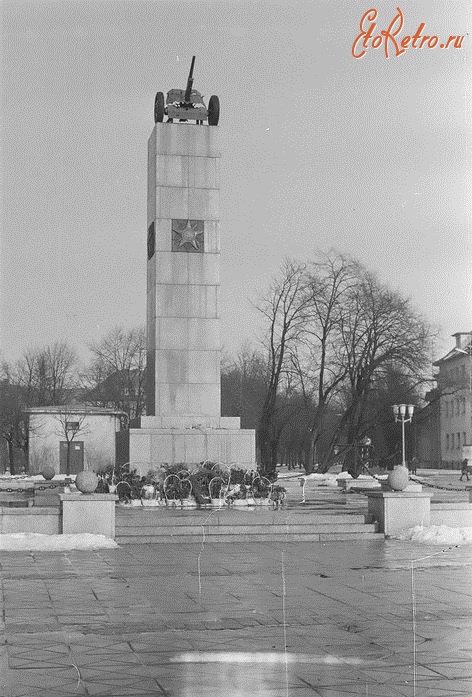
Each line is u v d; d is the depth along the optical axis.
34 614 12.77
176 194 34.59
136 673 9.61
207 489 27.98
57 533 22.59
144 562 18.48
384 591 14.75
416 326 61.91
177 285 34.44
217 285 34.62
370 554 19.91
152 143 35.69
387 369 62.06
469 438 74.31
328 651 10.53
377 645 10.82
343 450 61.22
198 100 35.25
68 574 16.75
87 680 9.34
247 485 28.47
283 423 67.31
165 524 23.25
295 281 62.72
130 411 85.50
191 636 11.36
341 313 61.66
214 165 34.88
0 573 16.83
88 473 22.72
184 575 16.61
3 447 88.69
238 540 22.78
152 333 35.06
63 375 88.88
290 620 12.31
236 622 12.20
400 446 67.38
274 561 18.66
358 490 40.72
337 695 8.75
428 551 20.50
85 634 11.49
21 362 88.38
